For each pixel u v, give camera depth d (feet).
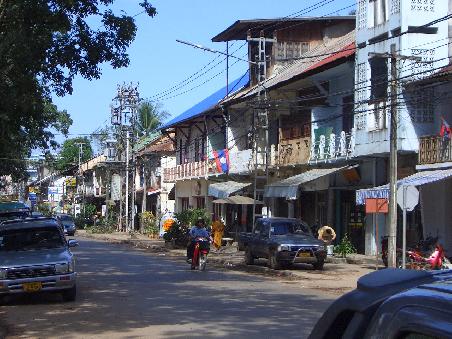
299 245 72.28
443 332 5.91
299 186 94.17
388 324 6.72
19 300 46.26
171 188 193.77
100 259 89.40
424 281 7.86
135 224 203.31
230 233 137.08
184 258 94.63
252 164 118.32
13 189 367.04
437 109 79.15
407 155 82.48
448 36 79.71
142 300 45.75
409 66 77.41
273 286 56.54
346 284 59.00
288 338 31.55
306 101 107.45
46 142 128.77
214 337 31.63
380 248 87.86
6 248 47.50
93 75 51.01
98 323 35.76
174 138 185.57
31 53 46.42
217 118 145.48
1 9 47.26
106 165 203.51
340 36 126.41
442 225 77.87
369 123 84.33
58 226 50.03
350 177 94.22
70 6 47.14
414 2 79.20
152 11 50.90
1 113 52.01
